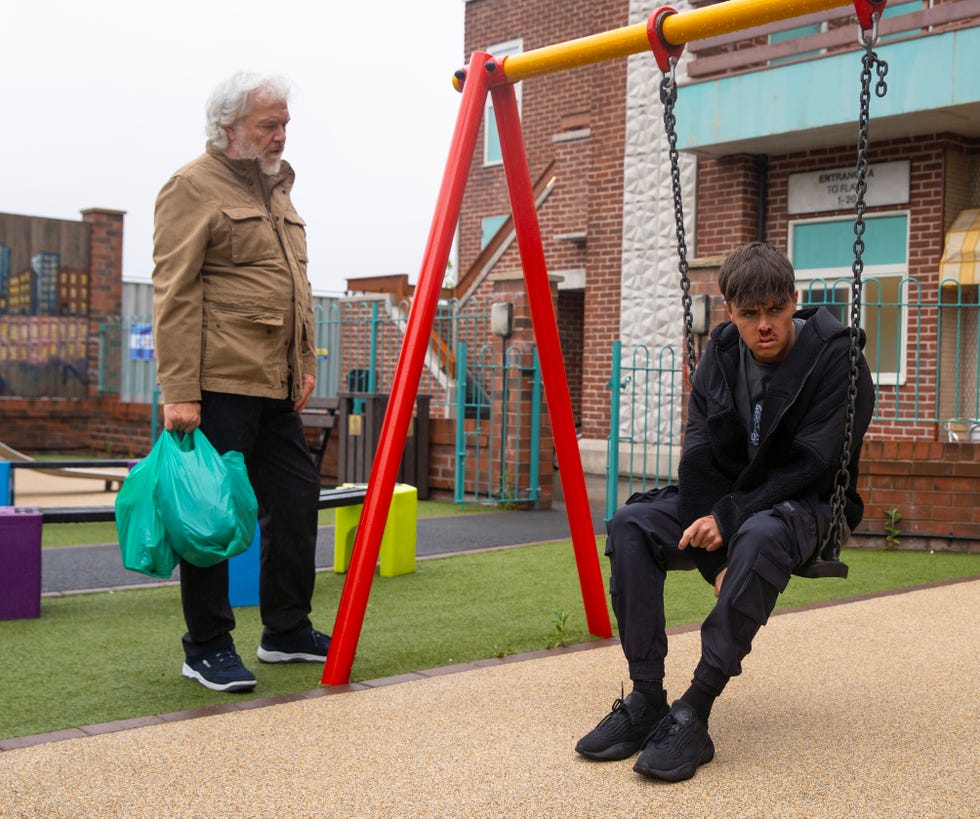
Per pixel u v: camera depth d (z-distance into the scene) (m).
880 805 2.61
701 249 13.10
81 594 5.59
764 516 2.86
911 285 11.41
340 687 3.73
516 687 3.71
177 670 4.04
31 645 4.43
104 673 3.99
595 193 14.40
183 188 3.70
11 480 8.90
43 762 2.90
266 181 3.93
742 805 2.60
